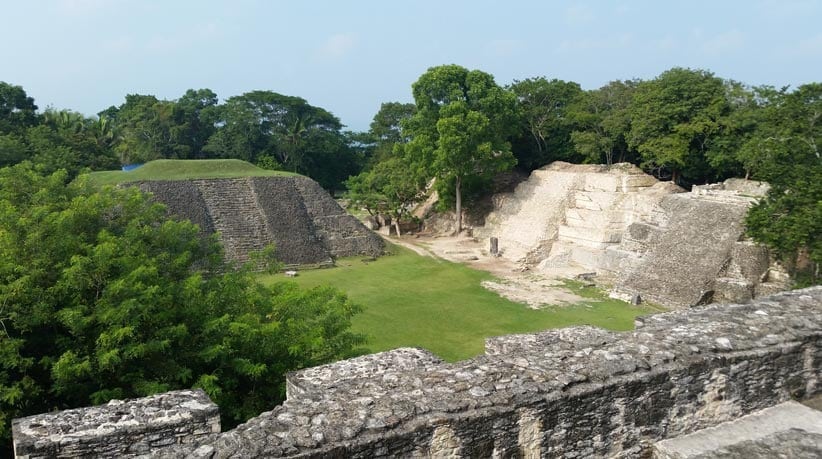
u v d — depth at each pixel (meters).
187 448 6.08
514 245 39.78
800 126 24.48
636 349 8.13
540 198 42.34
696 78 40.84
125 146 65.38
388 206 48.72
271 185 41.81
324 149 72.50
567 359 7.97
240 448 5.97
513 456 6.93
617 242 35.44
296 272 35.00
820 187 21.19
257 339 13.83
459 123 42.00
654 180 37.66
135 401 8.85
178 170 42.97
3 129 48.47
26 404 12.62
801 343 8.55
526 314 26.67
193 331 14.08
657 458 7.54
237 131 70.88
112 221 16.27
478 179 46.06
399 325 25.08
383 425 6.37
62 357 11.76
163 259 15.47
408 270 35.78
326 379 9.52
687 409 7.86
